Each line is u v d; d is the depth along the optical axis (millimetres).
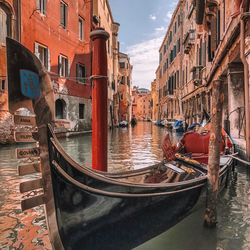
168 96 37000
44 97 2824
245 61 8812
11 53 2572
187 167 5738
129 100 60562
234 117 11609
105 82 5379
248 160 8305
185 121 25672
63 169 2998
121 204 3463
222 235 4359
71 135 18953
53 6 17750
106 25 33969
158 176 5254
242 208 5426
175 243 4133
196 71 21672
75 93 20547
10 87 2576
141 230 3707
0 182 7129
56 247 2883
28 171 2822
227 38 11969
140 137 21953
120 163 10367
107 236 3371
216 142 4609
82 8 22094
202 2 15805
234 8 10930
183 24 30469
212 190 4605
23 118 2684
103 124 5340
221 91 4609
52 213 2861
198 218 4883
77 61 21109
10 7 13742
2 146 12781
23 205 2801
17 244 4113
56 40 18141
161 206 3918
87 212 3182
